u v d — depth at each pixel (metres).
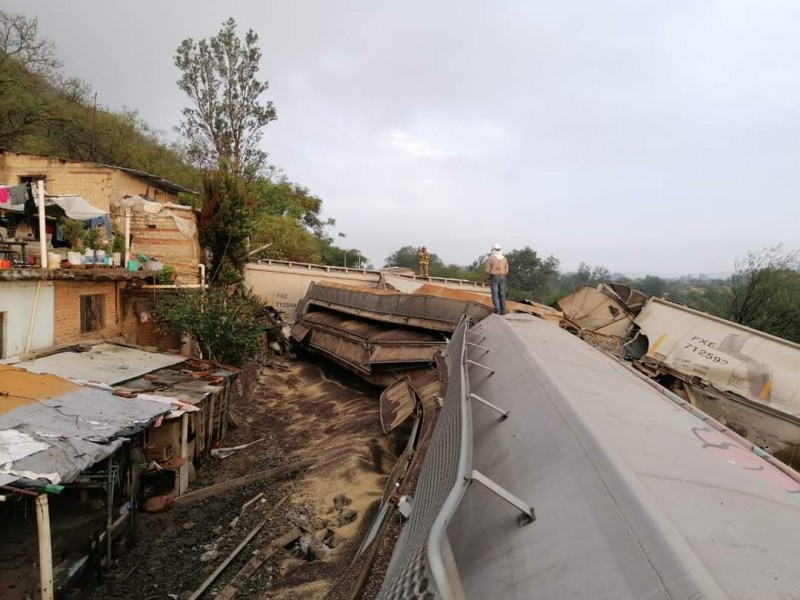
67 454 7.11
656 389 6.29
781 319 20.80
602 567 2.01
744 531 2.13
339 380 20.12
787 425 10.45
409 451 8.37
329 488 9.92
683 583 1.67
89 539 8.46
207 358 17.19
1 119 25.22
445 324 14.65
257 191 39.62
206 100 35.25
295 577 7.00
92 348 12.95
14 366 9.96
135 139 39.28
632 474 2.49
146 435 10.65
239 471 12.14
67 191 17.55
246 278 28.45
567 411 3.63
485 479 2.69
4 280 10.20
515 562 2.44
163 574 7.81
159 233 17.95
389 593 2.54
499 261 11.57
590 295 16.03
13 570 7.72
